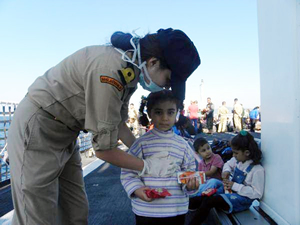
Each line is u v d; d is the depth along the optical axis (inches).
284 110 67.5
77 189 65.2
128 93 50.3
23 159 46.8
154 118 61.6
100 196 117.2
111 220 90.0
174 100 60.2
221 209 82.7
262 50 80.4
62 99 47.1
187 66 44.0
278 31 69.2
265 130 80.0
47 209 49.5
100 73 43.0
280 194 70.6
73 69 47.0
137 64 46.6
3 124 143.8
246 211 82.6
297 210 62.3
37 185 47.4
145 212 55.6
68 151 57.5
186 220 90.1
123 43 46.8
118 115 45.4
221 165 109.7
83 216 66.2
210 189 86.0
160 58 44.6
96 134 43.8
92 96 43.7
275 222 72.9
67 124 49.8
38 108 47.3
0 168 141.2
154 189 51.9
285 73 66.2
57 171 51.0
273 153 74.7
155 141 60.6
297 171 61.9
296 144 62.1
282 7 66.4
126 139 68.2
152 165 56.1
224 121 505.7
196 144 112.8
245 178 83.8
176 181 57.3
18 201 48.7
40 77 50.8
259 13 81.5
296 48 60.7
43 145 47.7
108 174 161.3
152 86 48.5
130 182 55.8
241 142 82.2
